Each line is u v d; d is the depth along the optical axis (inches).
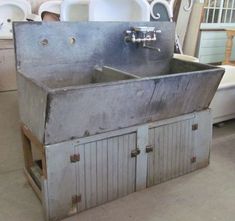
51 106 54.6
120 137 68.3
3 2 145.3
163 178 79.4
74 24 73.4
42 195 63.3
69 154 62.2
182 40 190.5
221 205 71.1
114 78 73.7
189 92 73.7
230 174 83.7
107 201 71.2
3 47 144.7
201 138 83.3
